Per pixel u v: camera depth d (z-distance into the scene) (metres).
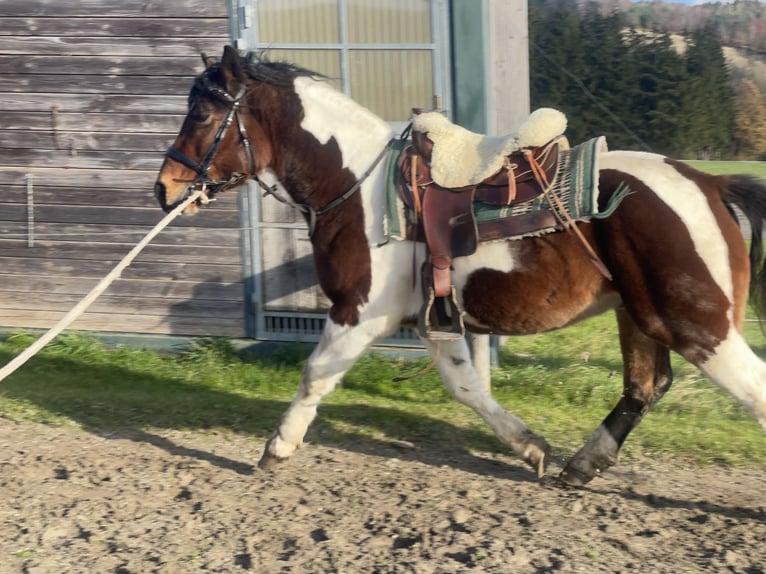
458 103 6.61
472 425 5.73
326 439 5.52
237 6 6.91
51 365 6.99
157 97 7.13
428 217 4.39
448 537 4.12
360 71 6.81
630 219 4.09
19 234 7.50
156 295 7.34
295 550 4.07
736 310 4.05
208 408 6.07
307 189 4.75
